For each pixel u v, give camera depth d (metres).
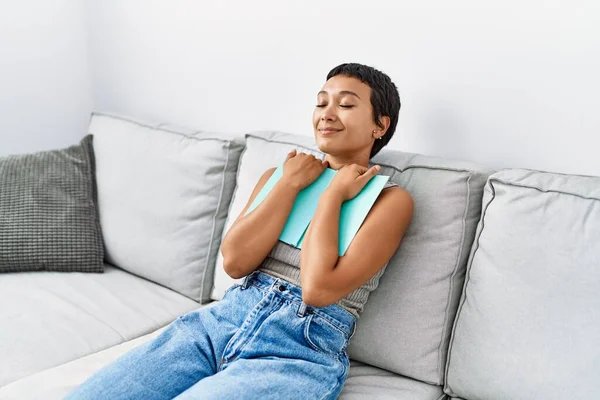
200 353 1.20
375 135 1.35
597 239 1.08
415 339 1.28
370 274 1.18
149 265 1.81
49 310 1.57
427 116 1.56
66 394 1.21
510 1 1.38
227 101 2.02
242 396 1.03
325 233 1.18
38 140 2.43
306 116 1.81
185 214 1.75
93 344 1.45
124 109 2.40
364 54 1.64
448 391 1.25
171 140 1.85
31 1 2.30
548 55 1.35
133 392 1.10
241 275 1.29
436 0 1.48
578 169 1.36
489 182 1.24
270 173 1.49
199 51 2.05
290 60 1.81
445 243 1.28
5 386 1.25
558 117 1.36
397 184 1.35
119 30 2.32
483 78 1.45
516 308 1.14
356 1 1.62
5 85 2.30
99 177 1.97
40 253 1.80
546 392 1.09
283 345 1.15
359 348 1.32
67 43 2.43
